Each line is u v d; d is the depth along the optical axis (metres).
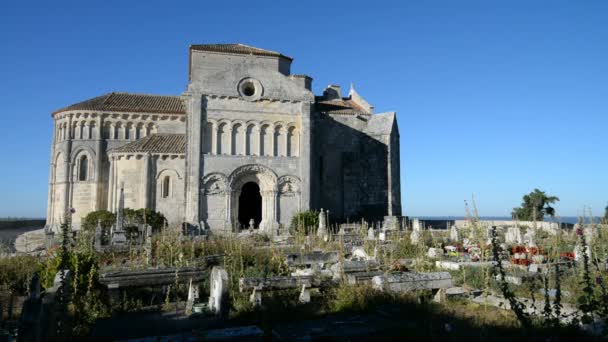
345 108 53.66
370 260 18.39
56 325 9.32
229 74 43.69
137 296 14.73
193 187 41.12
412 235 28.30
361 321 11.23
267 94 44.56
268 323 11.02
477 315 11.62
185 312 13.12
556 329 9.16
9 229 71.56
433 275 13.88
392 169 49.78
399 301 12.48
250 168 43.03
